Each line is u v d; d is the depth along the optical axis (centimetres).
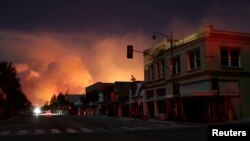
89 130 2764
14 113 10612
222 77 3878
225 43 3962
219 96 3550
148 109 5547
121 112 7169
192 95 3731
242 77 3997
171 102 4578
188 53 4256
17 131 2753
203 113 3884
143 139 1845
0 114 6347
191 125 3284
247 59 4072
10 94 7988
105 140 1838
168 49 4753
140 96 5850
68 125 3619
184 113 4266
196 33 4094
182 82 4362
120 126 3272
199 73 3959
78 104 13675
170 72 4675
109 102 8188
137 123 3853
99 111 9738
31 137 2155
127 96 6694
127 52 3541
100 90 10088
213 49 3891
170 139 1803
